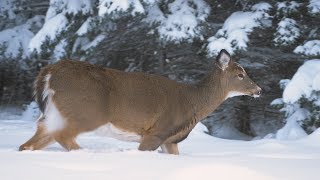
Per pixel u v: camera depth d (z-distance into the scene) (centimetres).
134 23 2327
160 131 1080
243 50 2177
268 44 2411
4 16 3044
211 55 2183
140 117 1059
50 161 797
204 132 1830
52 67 1020
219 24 2420
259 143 1441
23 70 2941
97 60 2473
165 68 2514
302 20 2333
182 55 2494
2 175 680
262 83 2536
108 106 1029
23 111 2955
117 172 730
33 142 1007
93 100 1009
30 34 2880
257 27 2238
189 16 2262
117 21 2300
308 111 2095
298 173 804
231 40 2181
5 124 1822
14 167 732
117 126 1048
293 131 2062
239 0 2445
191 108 1127
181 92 1120
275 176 766
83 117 1004
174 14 2283
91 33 2338
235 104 2611
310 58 2267
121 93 1046
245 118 2658
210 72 1174
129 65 2570
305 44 2192
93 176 695
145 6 2177
